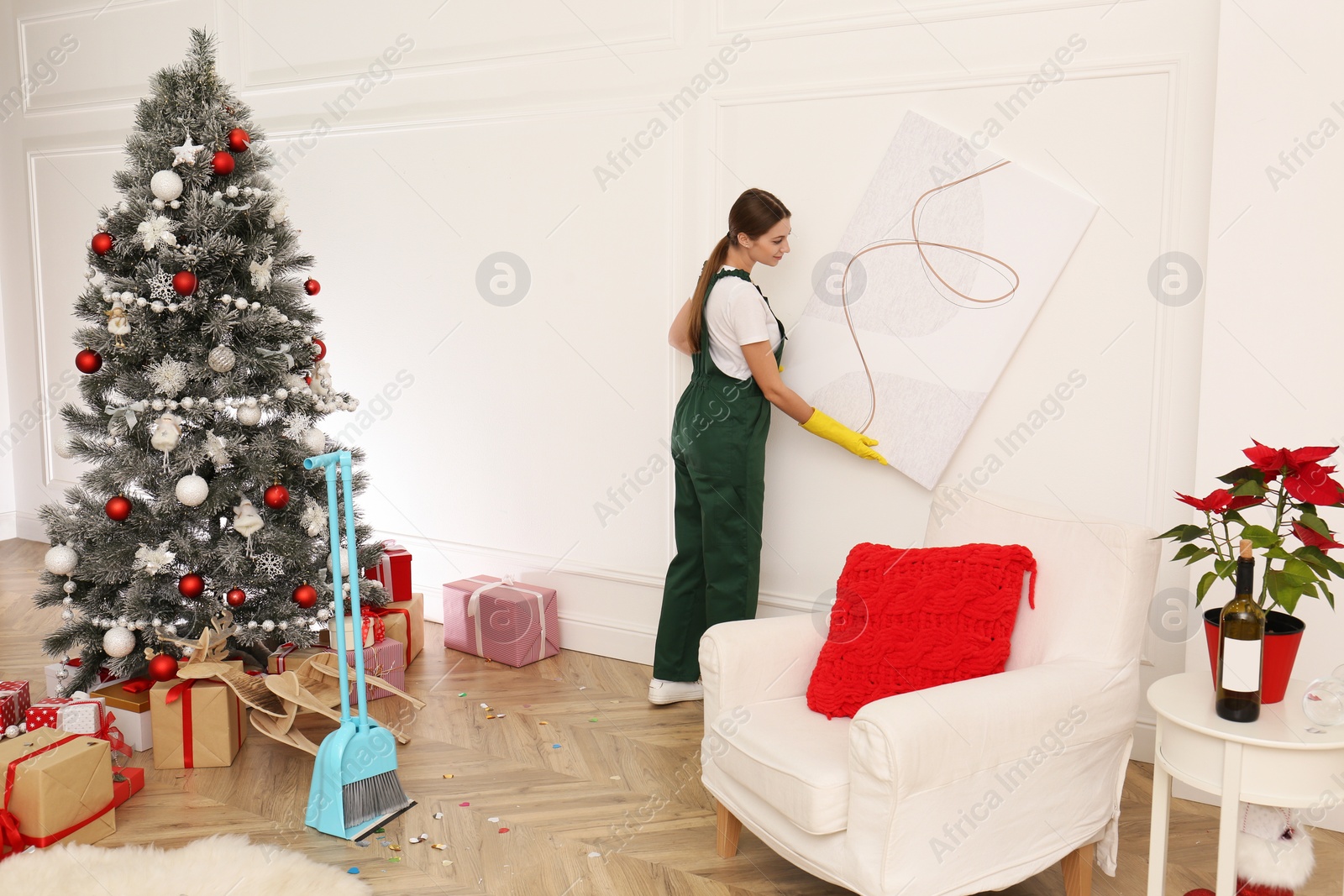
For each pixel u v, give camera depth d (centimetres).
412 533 399
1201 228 256
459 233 372
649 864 226
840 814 183
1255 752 170
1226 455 243
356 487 323
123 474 273
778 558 324
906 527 303
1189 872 221
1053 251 273
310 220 404
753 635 221
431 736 293
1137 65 258
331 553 246
